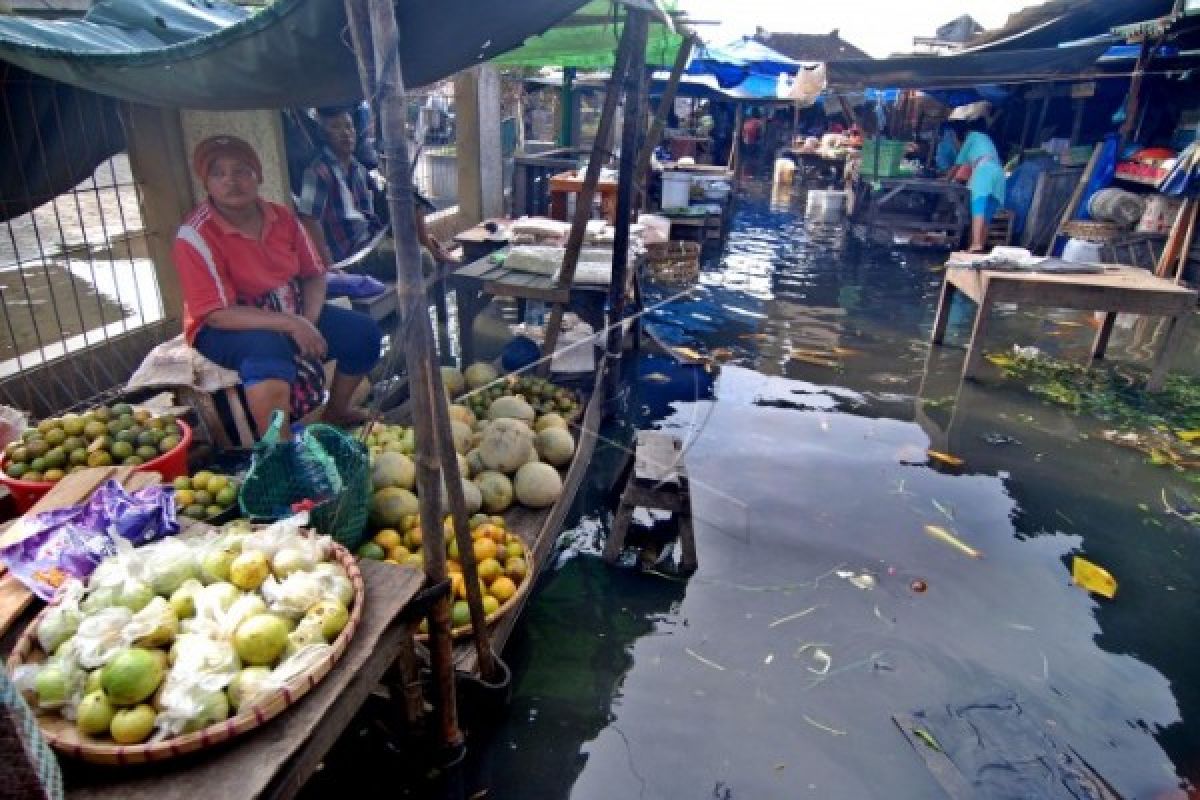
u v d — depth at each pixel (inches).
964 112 633.0
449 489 98.5
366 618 86.6
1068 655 131.4
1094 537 168.9
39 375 191.2
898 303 365.1
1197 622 141.9
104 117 200.5
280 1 94.8
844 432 217.3
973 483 190.4
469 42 117.3
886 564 154.9
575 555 156.2
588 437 191.6
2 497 142.8
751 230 549.3
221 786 66.0
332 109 229.6
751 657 128.4
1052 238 436.5
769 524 167.6
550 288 214.5
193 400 171.6
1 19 156.7
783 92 542.0
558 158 451.5
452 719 105.7
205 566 88.7
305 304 175.9
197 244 155.9
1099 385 263.3
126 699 69.3
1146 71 388.2
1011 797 103.8
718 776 106.0
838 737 112.7
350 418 187.5
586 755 109.1
